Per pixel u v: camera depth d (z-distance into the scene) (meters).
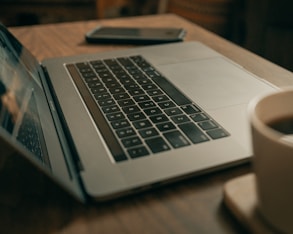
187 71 0.60
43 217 0.34
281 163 0.26
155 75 0.59
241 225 0.33
